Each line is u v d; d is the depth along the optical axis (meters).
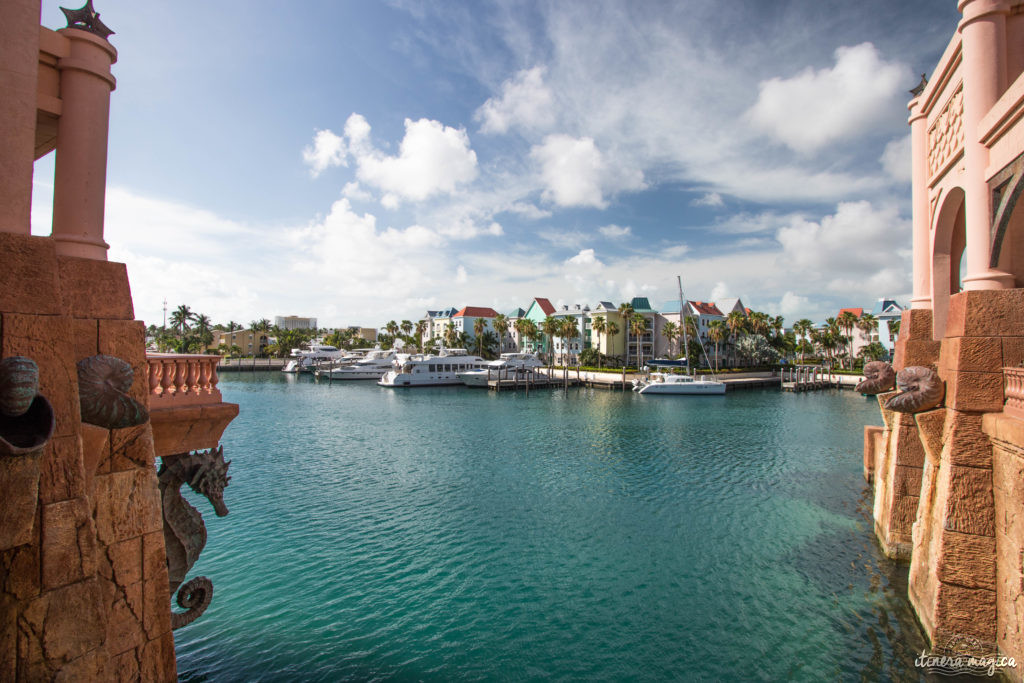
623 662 10.60
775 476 24.42
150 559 6.57
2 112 5.13
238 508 19.50
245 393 63.53
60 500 5.04
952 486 8.71
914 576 11.23
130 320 6.62
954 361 8.81
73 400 5.21
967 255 8.92
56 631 4.94
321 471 25.20
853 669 10.10
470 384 70.56
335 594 13.18
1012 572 7.76
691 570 14.54
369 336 161.12
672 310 96.44
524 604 12.80
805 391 68.00
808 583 13.55
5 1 5.23
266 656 10.66
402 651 10.92
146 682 6.40
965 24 8.86
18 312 4.84
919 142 12.55
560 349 100.81
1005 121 7.59
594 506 19.98
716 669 10.33
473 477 24.17
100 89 6.88
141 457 6.57
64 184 6.58
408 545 16.20
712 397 61.03
